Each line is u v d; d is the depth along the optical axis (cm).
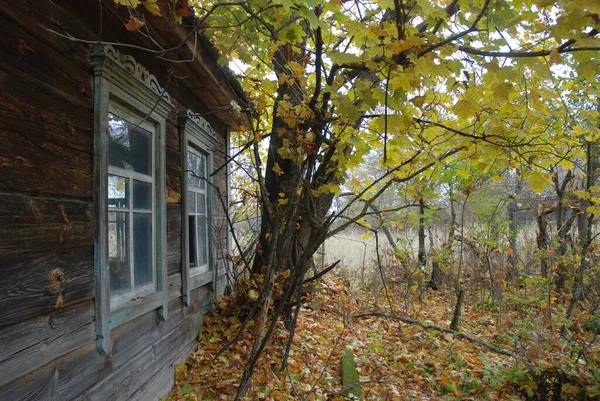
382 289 836
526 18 215
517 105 314
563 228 793
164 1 264
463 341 607
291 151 358
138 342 314
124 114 304
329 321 650
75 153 236
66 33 230
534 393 410
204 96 502
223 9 317
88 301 243
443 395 434
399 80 222
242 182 809
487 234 746
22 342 188
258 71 459
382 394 419
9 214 183
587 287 705
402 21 206
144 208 342
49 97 214
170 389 375
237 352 454
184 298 425
